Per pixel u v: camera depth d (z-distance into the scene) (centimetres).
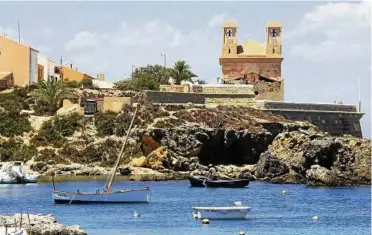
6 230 11988
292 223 17838
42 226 13550
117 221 17400
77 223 17012
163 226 16788
